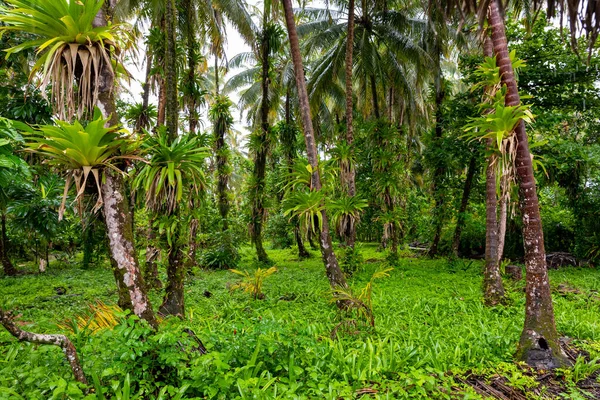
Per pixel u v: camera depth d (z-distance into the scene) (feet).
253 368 9.66
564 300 20.03
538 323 11.60
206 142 23.00
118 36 9.80
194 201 17.16
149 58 27.55
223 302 20.42
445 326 15.52
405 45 35.88
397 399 9.12
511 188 13.24
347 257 27.61
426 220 42.93
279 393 8.86
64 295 22.00
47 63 8.72
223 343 10.14
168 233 15.16
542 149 29.58
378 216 36.24
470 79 30.63
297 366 9.98
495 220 20.43
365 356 11.69
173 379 8.70
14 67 15.56
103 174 9.73
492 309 18.21
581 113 32.22
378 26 37.14
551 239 37.65
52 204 18.44
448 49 41.78
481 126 12.62
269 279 27.63
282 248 55.01
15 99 15.01
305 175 19.94
